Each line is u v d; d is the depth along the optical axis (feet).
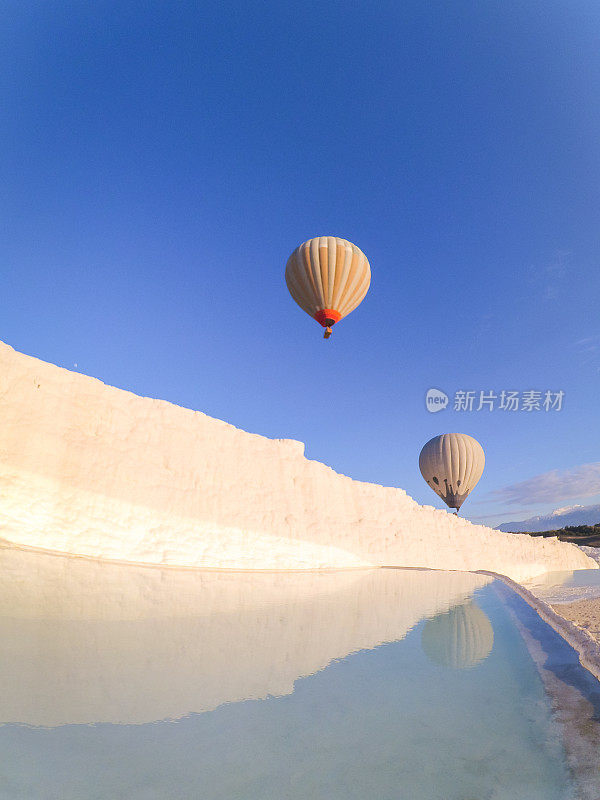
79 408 32.07
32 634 11.55
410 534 56.70
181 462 36.81
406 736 7.18
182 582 23.77
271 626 14.74
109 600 16.96
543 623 17.21
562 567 82.58
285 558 38.47
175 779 5.67
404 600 22.49
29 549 25.21
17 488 27.04
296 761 6.27
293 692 8.98
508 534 80.28
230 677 9.62
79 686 8.47
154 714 7.59
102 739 6.63
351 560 45.16
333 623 15.84
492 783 5.81
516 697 9.04
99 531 28.86
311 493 47.37
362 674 10.30
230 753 6.41
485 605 21.38
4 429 27.71
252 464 43.27
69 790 5.23
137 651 10.84
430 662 11.42
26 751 6.13
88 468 30.63
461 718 7.94
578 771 6.14
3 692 7.97
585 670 11.04
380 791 5.53
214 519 36.01
